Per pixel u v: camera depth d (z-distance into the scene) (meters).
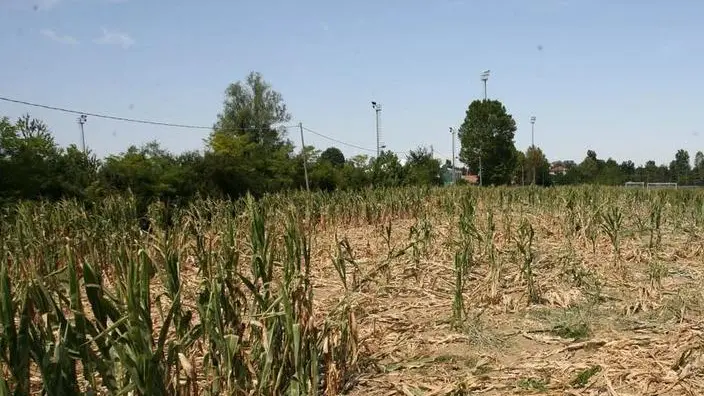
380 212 18.22
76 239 9.29
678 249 10.99
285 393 4.28
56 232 9.98
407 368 5.27
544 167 65.38
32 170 16.17
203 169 23.30
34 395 4.20
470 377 4.88
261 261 4.33
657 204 14.45
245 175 24.58
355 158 45.06
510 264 9.56
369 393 4.78
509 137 62.50
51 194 16.62
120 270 5.35
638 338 5.74
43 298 3.34
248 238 7.52
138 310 3.20
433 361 5.43
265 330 3.92
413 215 19.05
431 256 10.28
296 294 4.36
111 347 3.44
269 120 51.66
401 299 7.76
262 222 4.46
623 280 8.38
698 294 7.54
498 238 12.20
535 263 9.42
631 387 4.67
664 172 78.56
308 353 4.41
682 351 5.29
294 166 34.06
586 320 6.50
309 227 12.43
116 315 3.30
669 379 4.71
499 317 6.82
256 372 4.19
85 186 17.80
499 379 4.92
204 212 13.62
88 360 3.20
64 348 3.03
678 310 6.77
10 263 7.79
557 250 10.67
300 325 4.30
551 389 4.69
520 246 7.66
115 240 8.89
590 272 8.40
